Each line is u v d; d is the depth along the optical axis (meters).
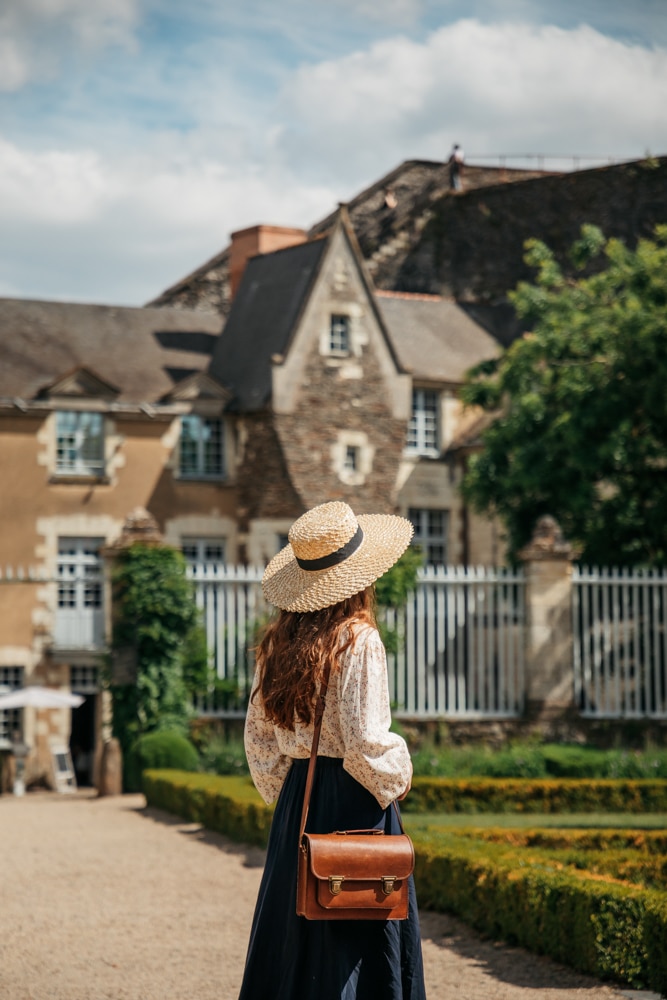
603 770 20.11
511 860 9.34
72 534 33.72
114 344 36.62
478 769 19.73
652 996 7.22
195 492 34.84
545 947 8.31
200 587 22.25
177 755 20.23
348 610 4.77
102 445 34.25
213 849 13.59
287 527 34.31
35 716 33.22
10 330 35.81
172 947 8.66
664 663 23.45
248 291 37.75
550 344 28.00
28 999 7.23
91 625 33.91
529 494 28.17
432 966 8.17
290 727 4.73
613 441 26.14
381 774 4.48
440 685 22.39
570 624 22.84
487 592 22.98
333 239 35.34
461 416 37.66
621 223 40.28
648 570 24.53
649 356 26.17
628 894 7.61
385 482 35.34
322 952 4.54
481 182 43.97
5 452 33.34
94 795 21.86
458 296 42.09
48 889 10.96
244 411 34.78
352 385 35.06
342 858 4.45
